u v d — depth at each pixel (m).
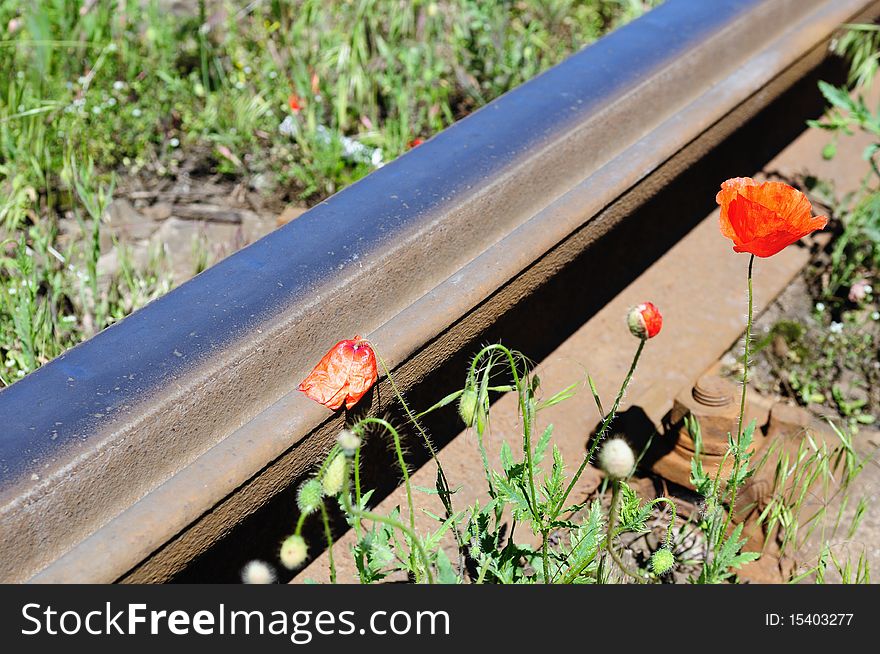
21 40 2.02
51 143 1.86
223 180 1.89
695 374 1.65
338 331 1.39
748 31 1.81
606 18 2.37
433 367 1.44
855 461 1.59
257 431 1.31
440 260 1.46
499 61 2.04
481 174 1.52
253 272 1.39
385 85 1.98
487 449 1.53
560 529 1.48
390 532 1.37
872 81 2.21
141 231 1.81
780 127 1.95
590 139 1.61
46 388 1.29
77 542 1.25
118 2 2.25
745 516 1.53
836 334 1.74
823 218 1.27
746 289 1.76
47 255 1.66
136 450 1.27
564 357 1.63
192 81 2.05
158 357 1.32
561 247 1.54
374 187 1.49
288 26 2.23
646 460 1.56
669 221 1.77
